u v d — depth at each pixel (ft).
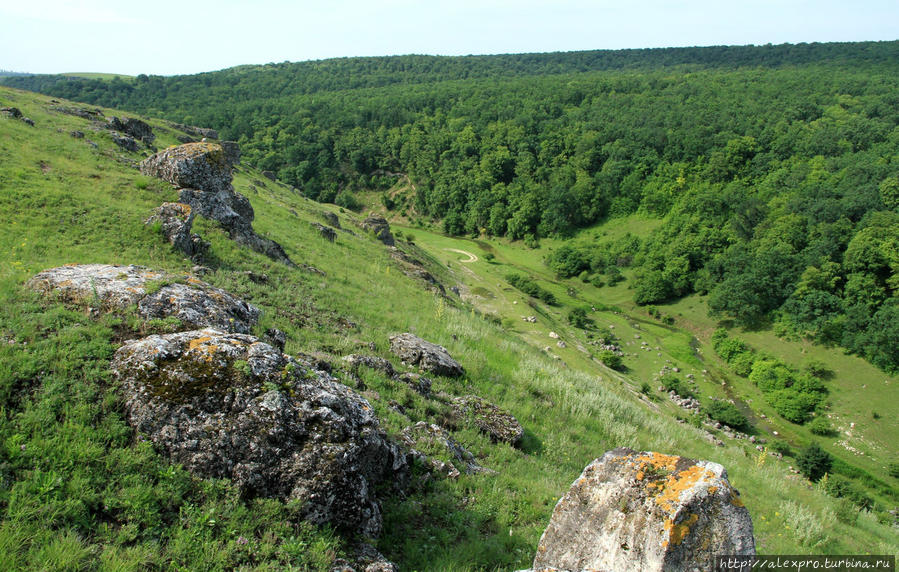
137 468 20.12
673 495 17.24
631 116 420.77
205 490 19.99
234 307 34.47
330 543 19.98
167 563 17.42
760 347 207.41
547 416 50.67
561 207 351.05
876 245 205.05
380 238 182.50
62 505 17.84
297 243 96.37
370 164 449.48
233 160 217.77
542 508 29.71
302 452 21.42
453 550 23.79
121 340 25.58
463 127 459.73
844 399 170.50
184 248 59.62
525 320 181.78
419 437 32.73
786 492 48.03
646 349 206.90
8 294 27.73
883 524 52.24
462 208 406.00
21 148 76.33
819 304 204.85
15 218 54.44
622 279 289.74
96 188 69.46
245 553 18.49
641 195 358.23
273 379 23.27
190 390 21.99
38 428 20.11
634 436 52.26
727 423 155.74
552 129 434.71
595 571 17.34
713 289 246.88
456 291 187.21
